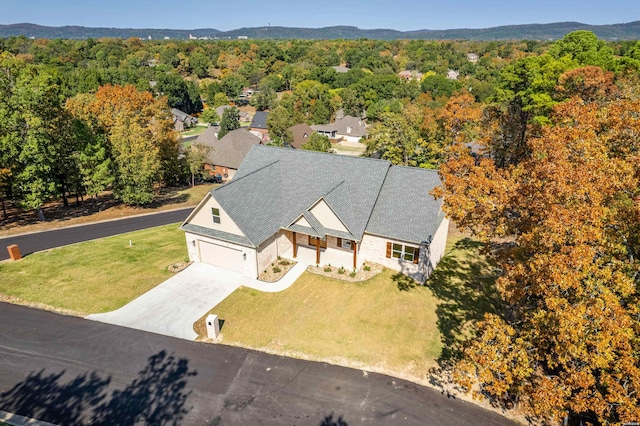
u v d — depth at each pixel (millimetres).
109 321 21641
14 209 42281
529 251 15367
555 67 42281
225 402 16641
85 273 26531
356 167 30281
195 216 27141
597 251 14047
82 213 41938
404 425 15742
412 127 49031
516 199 16578
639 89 34844
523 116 43375
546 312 13266
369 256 27891
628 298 13828
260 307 23094
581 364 13500
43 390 16969
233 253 26641
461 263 29141
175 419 15781
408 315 22609
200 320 21906
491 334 13945
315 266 27594
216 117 123125
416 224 26281
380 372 18484
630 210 14016
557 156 15883
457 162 19516
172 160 55469
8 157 33625
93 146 39562
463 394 17250
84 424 15461
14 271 26656
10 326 20969
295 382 17797
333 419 15977
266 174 30906
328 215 26969
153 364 18641
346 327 21516
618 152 17219
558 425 15719
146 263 28141
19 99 34031
